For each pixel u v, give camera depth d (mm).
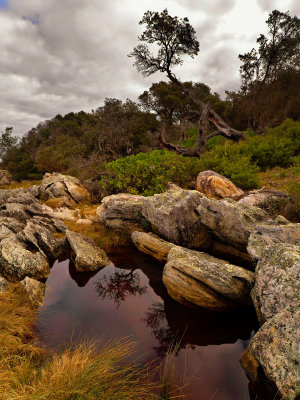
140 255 8750
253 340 3957
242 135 19953
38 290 6117
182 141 28422
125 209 10438
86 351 4199
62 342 4543
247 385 3736
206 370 4023
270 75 27297
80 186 17672
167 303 5996
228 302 5422
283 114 23266
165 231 8633
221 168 13336
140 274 7477
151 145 31500
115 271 7660
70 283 6914
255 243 6043
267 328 3834
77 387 3107
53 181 18031
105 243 9359
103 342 4578
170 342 4680
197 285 5617
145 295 6344
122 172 14516
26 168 41688
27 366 3578
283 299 4105
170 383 3627
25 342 4512
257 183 11961
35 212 12750
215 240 8203
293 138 15078
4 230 9242
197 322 5285
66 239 9203
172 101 39344
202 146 20328
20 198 15602
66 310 5625
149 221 9602
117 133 31766
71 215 12789
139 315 5508
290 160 13438
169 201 9094
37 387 3111
